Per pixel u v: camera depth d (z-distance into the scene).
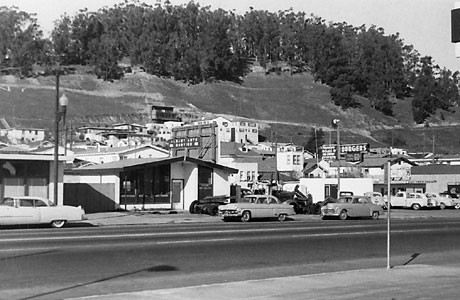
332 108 183.00
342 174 78.75
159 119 150.38
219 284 13.50
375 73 191.25
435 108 180.62
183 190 48.69
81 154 71.00
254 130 134.75
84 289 13.05
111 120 149.50
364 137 160.50
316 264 18.12
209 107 175.62
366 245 23.48
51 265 16.31
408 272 15.82
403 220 41.34
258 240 24.11
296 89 196.62
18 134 117.69
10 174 38.03
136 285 13.73
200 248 21.03
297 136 155.00
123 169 45.09
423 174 78.25
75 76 182.38
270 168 86.94
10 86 164.38
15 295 12.20
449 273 15.68
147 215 41.81
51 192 39.38
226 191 50.44
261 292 12.47
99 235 24.98
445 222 38.34
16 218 29.08
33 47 184.12
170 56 197.75
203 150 56.06
